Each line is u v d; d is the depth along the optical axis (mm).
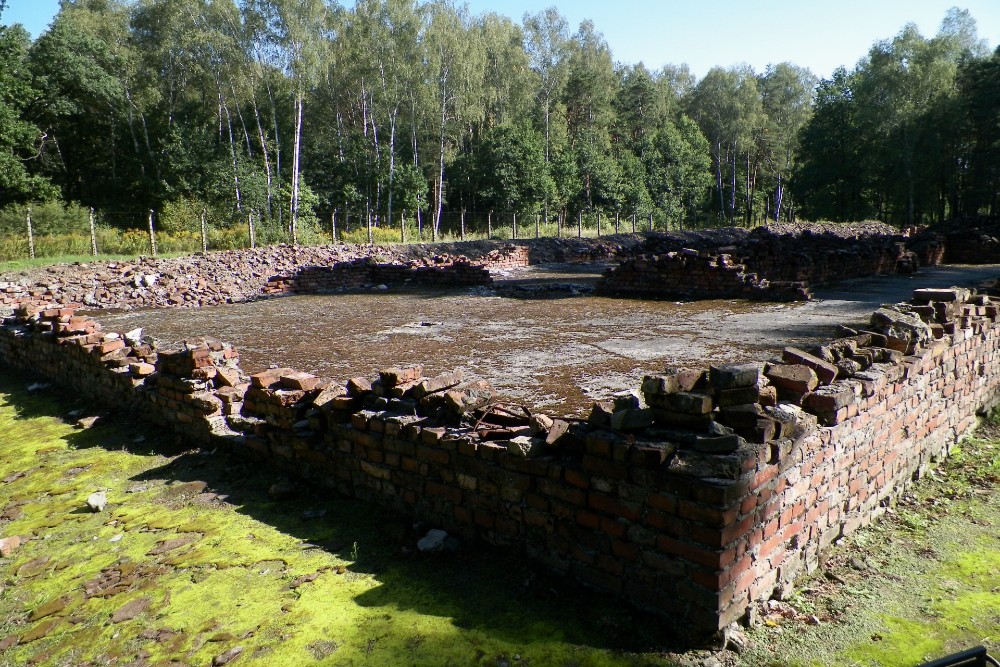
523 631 2916
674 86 85500
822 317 10242
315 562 3615
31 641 3105
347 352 8656
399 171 41438
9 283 14883
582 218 51219
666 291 14148
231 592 3357
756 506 2867
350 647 2854
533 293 15523
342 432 4410
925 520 4020
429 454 3873
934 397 4781
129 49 39375
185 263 17938
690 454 2789
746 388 2908
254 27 34656
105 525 4312
